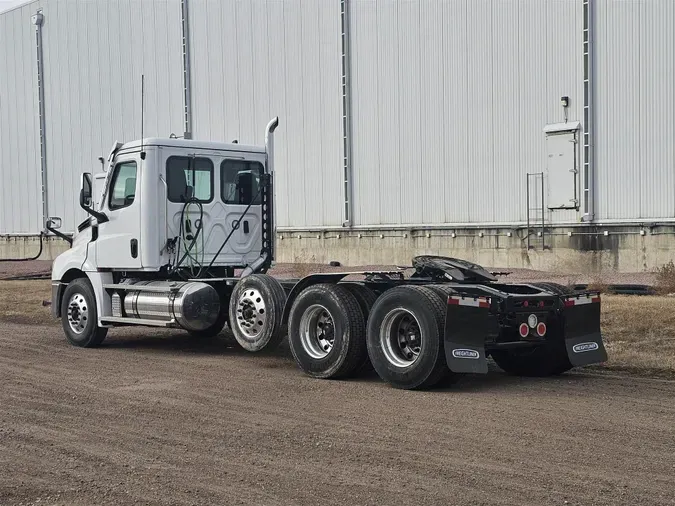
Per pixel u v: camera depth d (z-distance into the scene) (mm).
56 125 44719
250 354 11617
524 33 27547
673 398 8242
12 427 7289
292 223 34625
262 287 10500
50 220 13008
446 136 29703
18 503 5316
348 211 32656
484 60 28578
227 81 36750
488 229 28547
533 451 6293
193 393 8688
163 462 6160
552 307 9125
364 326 9344
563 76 26656
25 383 9359
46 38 44875
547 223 27078
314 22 33594
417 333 8773
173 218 11805
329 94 33219
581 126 26203
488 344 8773
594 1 25906
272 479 5715
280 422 7332
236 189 12422
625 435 6734
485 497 5270
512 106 27922
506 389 8797
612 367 10195
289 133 34594
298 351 9742
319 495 5371
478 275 9578
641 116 25016
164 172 11742
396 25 31016
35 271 32500
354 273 9891
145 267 11648
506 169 28094
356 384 9156
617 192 25516
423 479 5656
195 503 5258
